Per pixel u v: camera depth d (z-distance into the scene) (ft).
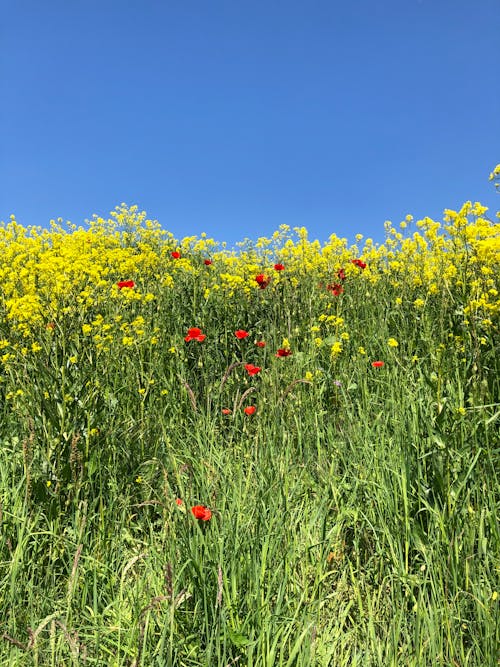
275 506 5.70
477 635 4.60
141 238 25.80
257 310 11.76
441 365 6.32
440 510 5.62
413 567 5.48
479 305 6.98
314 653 4.33
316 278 15.06
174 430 8.05
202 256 20.25
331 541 5.67
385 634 4.77
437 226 11.52
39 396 6.40
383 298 12.63
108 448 6.77
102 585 5.37
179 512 5.40
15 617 4.79
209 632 4.49
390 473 6.21
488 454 5.64
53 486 6.01
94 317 8.49
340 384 8.54
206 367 9.82
